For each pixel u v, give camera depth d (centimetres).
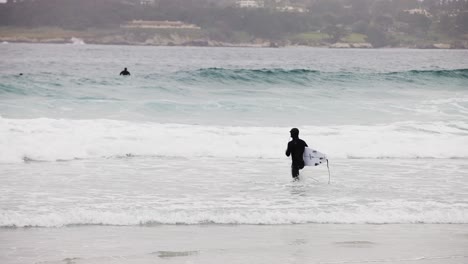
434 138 7781
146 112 9238
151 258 3472
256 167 6378
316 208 4597
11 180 5462
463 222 4381
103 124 7850
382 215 4456
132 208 4509
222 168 6281
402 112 9725
